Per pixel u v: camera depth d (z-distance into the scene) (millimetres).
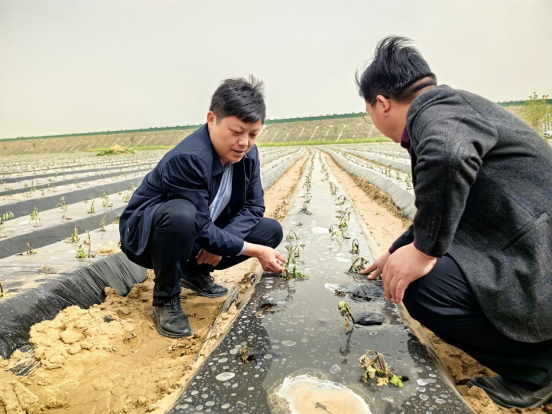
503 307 1733
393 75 1932
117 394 2076
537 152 1716
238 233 2928
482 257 1823
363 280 3182
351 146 42406
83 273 3250
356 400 1774
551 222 1690
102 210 6422
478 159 1570
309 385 1884
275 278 3295
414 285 1927
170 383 2123
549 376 1854
